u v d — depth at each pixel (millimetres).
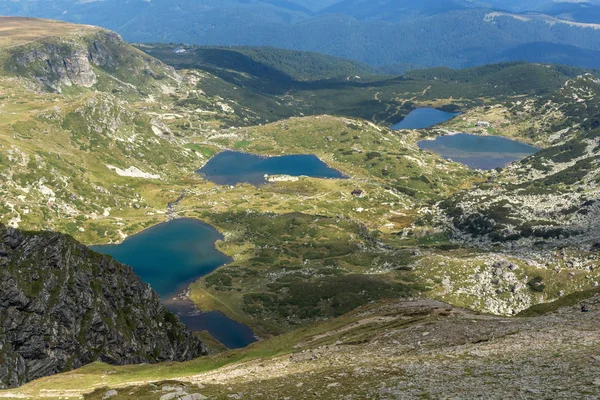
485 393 42844
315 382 56219
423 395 45031
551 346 56312
